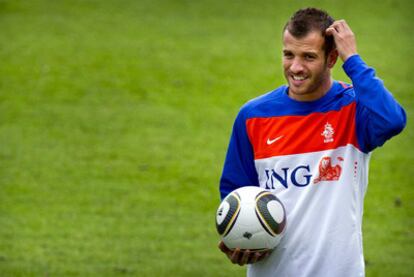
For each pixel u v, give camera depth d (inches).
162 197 1899.6
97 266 1492.4
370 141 733.3
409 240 1668.3
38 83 2682.1
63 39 3095.5
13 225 1707.7
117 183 1980.8
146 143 2251.5
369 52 3024.1
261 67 2893.7
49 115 2436.0
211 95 2645.2
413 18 3422.7
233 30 3277.6
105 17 3395.7
